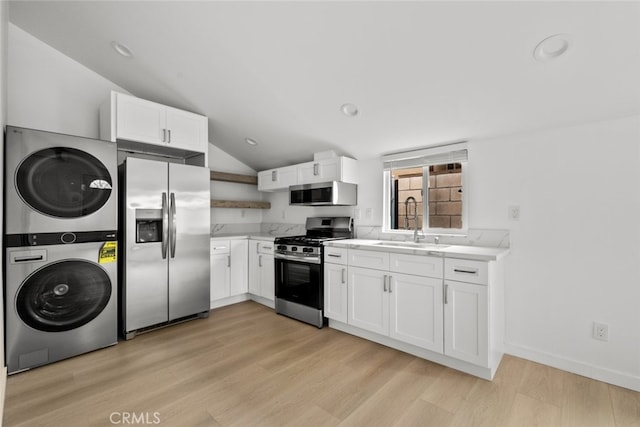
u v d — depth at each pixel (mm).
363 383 2035
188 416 1696
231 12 2021
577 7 1494
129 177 2701
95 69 3004
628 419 1689
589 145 2139
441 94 2246
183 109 3346
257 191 4676
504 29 1686
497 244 2527
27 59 2693
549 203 2297
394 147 3076
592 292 2129
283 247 3352
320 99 2682
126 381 2039
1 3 1521
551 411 1755
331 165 3381
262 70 2508
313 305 3080
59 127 2846
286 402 1828
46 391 1919
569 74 1835
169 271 2961
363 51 2072
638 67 1693
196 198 3172
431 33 1820
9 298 2100
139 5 2139
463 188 2727
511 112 2230
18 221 2133
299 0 1832
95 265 2459
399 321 2469
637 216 1974
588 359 2141
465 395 1906
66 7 2307
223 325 3078
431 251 2285
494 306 2135
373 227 3371
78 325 2379
